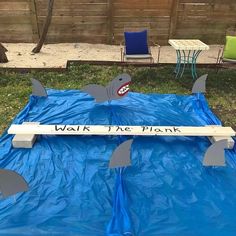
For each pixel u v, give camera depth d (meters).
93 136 3.57
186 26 7.29
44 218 2.49
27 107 4.18
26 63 5.96
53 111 4.12
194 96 4.67
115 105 4.32
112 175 2.99
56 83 5.26
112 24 7.11
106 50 6.95
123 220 2.44
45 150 3.33
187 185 2.91
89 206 2.63
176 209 2.63
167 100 4.56
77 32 7.23
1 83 5.15
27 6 6.82
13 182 2.54
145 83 5.34
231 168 3.16
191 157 3.30
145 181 2.93
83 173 3.01
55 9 6.91
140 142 3.49
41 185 2.85
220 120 4.19
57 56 6.45
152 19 7.12
